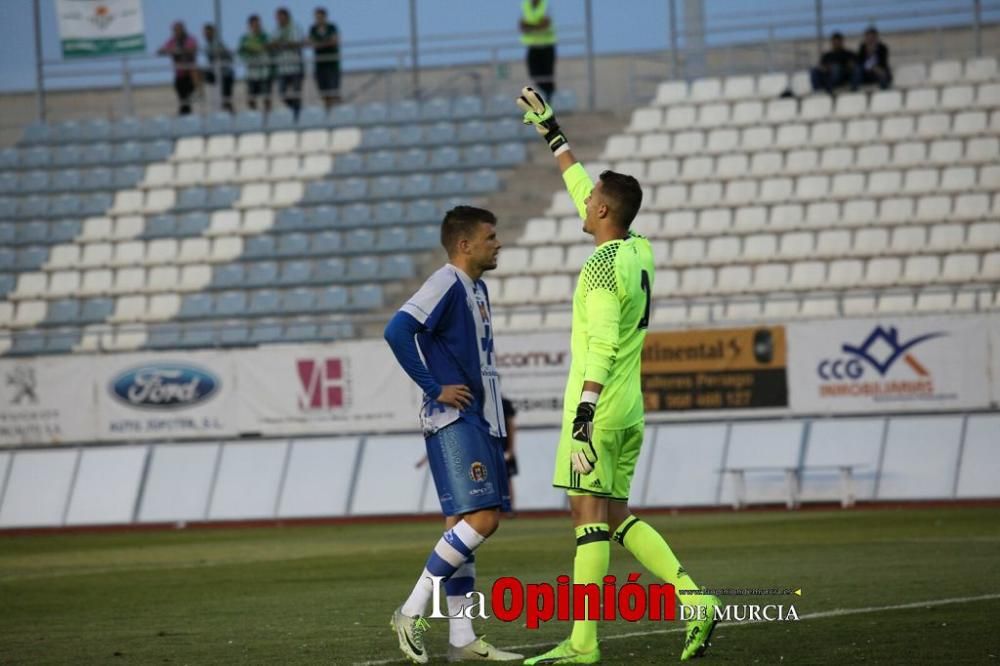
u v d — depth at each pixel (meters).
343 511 81.69
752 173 99.25
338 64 116.94
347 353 83.75
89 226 109.62
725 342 79.06
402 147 110.25
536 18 110.06
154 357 86.69
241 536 71.25
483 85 122.81
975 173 93.81
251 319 100.00
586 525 24.38
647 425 80.06
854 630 26.95
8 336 89.12
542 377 80.69
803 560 43.28
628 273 24.27
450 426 25.48
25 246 109.75
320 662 25.22
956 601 31.23
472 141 109.50
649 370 80.06
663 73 119.88
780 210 95.81
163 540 70.62
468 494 25.33
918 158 96.31
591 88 111.81
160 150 114.44
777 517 68.62
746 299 80.25
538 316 93.50
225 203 109.38
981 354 75.56
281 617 33.25
